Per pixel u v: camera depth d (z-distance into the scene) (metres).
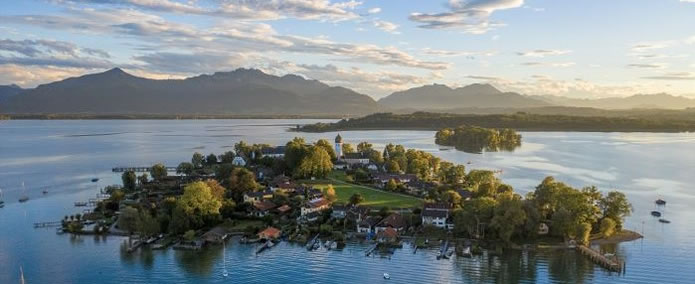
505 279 167.88
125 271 177.75
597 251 185.12
